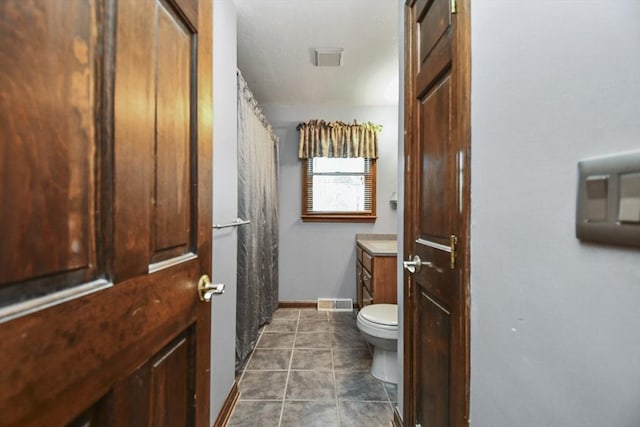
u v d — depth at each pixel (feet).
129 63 1.77
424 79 3.84
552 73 1.72
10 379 1.14
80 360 1.44
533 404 1.88
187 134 2.51
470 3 2.71
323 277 11.44
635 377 1.24
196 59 2.64
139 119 1.87
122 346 1.73
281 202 11.43
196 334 2.68
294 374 6.72
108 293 1.62
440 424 3.34
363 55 7.75
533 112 1.88
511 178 2.12
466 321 2.73
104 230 1.60
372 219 11.34
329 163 11.43
